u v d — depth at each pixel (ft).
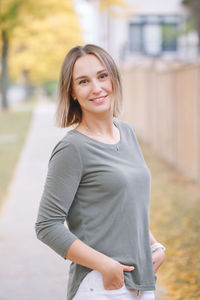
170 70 32.58
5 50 90.17
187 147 28.66
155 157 36.09
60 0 78.18
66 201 6.31
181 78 29.73
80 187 6.45
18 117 81.41
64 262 15.89
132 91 51.06
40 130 59.88
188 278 13.24
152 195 23.95
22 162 37.04
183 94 29.32
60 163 6.31
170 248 15.97
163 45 76.43
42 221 6.32
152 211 20.95
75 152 6.34
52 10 79.15
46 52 98.17
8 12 73.31
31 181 30.01
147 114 42.42
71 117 7.11
